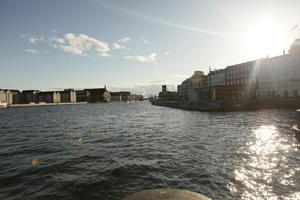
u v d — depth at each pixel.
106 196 6.51
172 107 79.88
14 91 166.00
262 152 10.96
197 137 16.09
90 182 7.55
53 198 6.39
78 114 53.16
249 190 6.62
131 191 6.81
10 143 15.30
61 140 16.27
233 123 24.38
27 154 11.82
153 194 2.80
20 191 6.88
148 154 11.34
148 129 22.12
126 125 26.66
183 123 26.64
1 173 8.59
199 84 102.81
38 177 8.10
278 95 59.03
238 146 12.53
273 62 62.06
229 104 47.50
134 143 14.56
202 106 53.25
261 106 48.22
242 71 73.62
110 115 47.62
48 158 10.85
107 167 9.20
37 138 17.50
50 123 30.98
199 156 10.62
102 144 14.39
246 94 56.09
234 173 8.06
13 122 33.44
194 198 2.74
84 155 11.36
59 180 7.77
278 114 35.00
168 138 16.22
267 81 63.53
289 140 13.77
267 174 7.85
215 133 17.66
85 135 18.64
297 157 9.86
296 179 7.32
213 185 7.07
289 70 57.09
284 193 6.35
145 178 7.86
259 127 20.27
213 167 8.85
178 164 9.43
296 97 49.03
